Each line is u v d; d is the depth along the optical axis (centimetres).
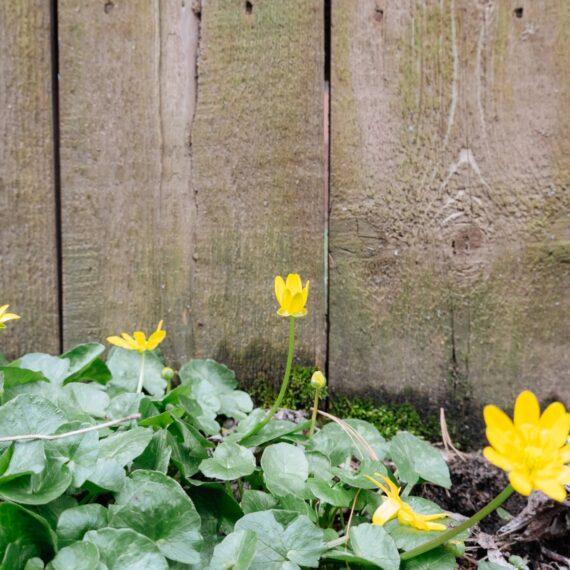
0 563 55
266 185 71
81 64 71
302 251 71
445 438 70
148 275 72
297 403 72
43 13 70
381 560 57
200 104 71
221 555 56
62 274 72
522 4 69
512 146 69
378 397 71
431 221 70
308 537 58
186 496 58
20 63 71
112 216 72
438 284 70
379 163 70
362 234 71
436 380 71
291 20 70
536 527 64
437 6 69
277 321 72
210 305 72
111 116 71
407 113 70
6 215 71
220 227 72
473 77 69
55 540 56
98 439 60
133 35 71
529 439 52
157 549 55
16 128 71
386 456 65
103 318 72
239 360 72
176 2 71
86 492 61
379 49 70
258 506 61
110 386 70
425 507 61
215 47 71
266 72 71
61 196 71
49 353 72
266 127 71
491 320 70
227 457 62
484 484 69
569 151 69
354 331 71
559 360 70
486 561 62
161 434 61
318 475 62
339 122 71
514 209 69
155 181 71
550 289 69
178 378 72
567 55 68
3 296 71
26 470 57
